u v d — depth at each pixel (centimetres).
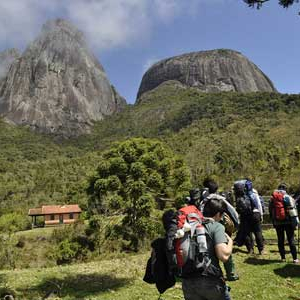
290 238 900
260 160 6109
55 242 2509
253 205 972
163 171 1472
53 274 949
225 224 582
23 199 9700
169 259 388
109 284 837
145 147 1502
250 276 807
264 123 12519
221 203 414
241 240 1004
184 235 381
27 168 13612
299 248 1095
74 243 1898
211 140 11400
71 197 7181
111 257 1567
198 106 18325
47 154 18175
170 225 400
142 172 1414
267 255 999
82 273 954
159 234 1399
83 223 2555
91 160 13050
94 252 1808
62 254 1902
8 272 1012
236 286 739
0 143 19075
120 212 1576
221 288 377
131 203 1445
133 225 1499
